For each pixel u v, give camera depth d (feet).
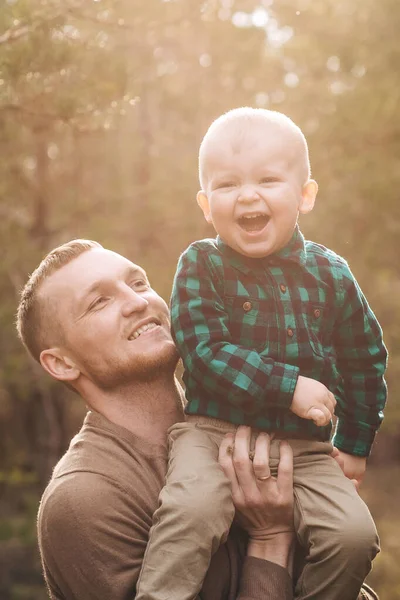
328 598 6.25
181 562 6.08
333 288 6.89
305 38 37.78
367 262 37.76
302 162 6.66
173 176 38.45
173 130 40.06
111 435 7.02
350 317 7.05
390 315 37.99
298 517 6.50
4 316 36.55
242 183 6.48
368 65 37.01
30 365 38.70
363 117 35.86
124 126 36.81
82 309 7.17
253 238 6.49
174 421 7.32
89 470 6.77
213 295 6.67
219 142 6.57
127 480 6.80
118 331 7.12
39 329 7.41
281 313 6.64
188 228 38.11
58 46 12.93
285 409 6.60
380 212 37.19
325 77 38.75
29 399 43.42
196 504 6.18
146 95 37.01
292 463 6.54
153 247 38.99
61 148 38.40
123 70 13.52
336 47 37.19
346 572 6.19
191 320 6.59
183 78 36.78
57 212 38.45
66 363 7.28
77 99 13.20
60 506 6.62
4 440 44.19
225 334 6.55
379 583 29.91
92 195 40.06
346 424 7.36
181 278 6.77
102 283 7.23
